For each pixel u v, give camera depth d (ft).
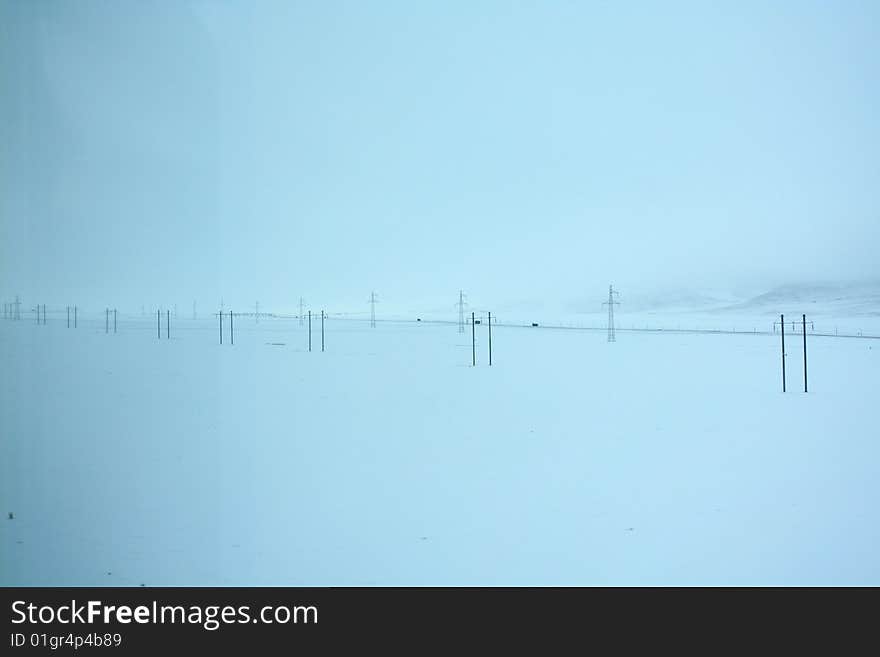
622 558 42.27
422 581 38.40
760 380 150.71
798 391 131.75
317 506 53.16
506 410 107.55
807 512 52.26
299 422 94.02
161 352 212.64
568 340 314.35
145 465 65.77
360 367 177.68
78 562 39.52
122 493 55.21
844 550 43.78
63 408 100.58
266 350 232.53
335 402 114.83
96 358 187.01
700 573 39.83
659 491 58.49
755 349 248.52
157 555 41.32
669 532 47.21
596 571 40.06
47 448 71.82
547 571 39.99
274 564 40.55
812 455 73.92
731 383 145.38
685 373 166.09
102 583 36.91
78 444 74.54
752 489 59.11
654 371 171.73
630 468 67.46
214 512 50.78
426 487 59.57
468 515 51.03
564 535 46.44
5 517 47.57
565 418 99.76
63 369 156.87
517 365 187.83
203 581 37.73
